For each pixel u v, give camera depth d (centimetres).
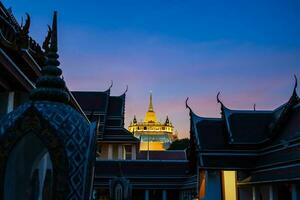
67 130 357
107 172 4394
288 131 2711
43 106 367
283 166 2425
